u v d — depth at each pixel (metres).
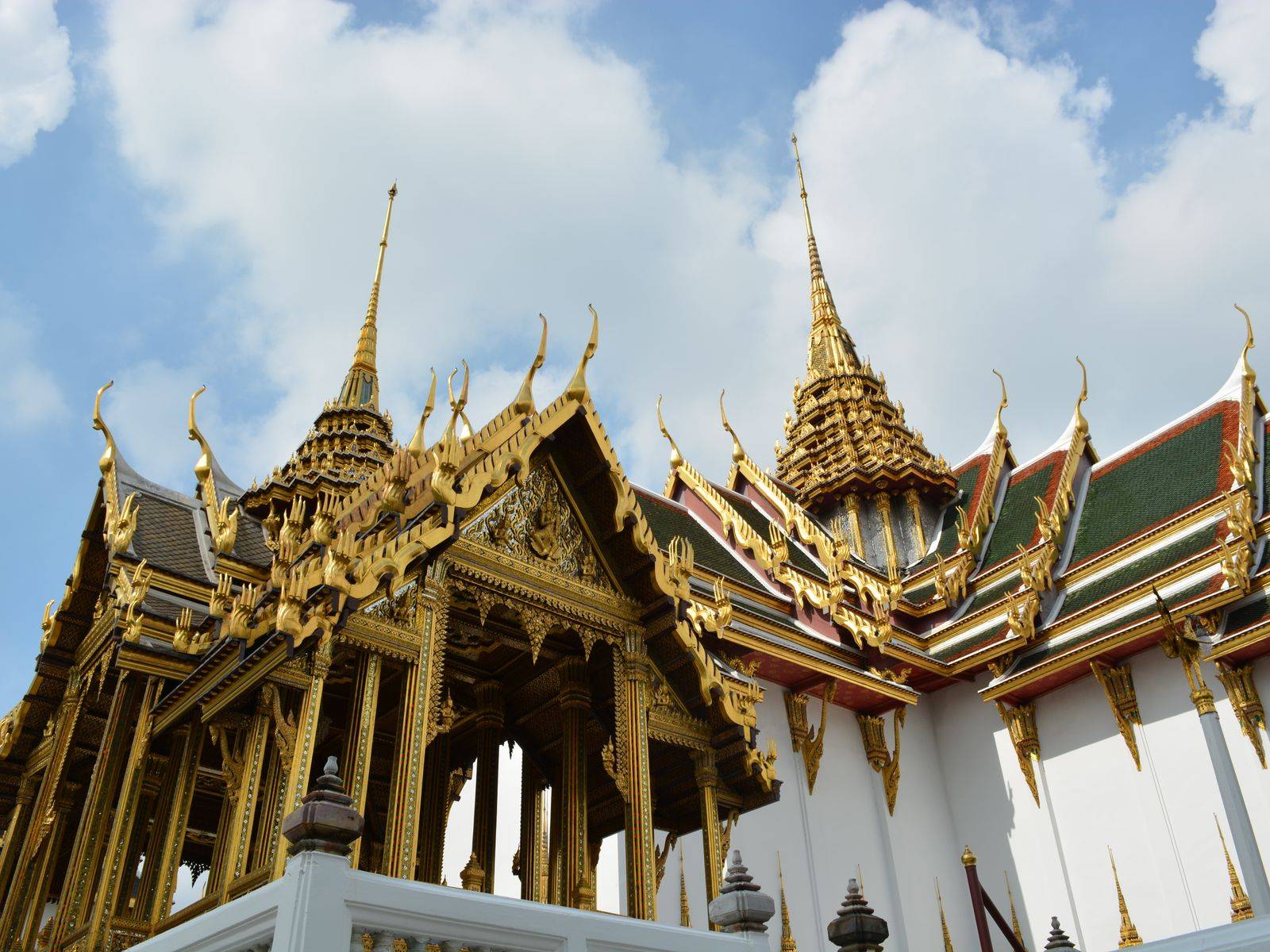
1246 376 28.09
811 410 38.81
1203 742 21.03
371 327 24.86
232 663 8.03
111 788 8.73
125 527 10.20
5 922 9.84
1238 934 5.02
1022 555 26.12
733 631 19.83
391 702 10.86
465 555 9.32
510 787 18.97
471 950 5.05
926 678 25.75
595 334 10.58
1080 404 32.50
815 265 45.09
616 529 10.31
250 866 8.07
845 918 7.58
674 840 10.55
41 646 11.61
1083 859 22.22
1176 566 22.94
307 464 20.80
